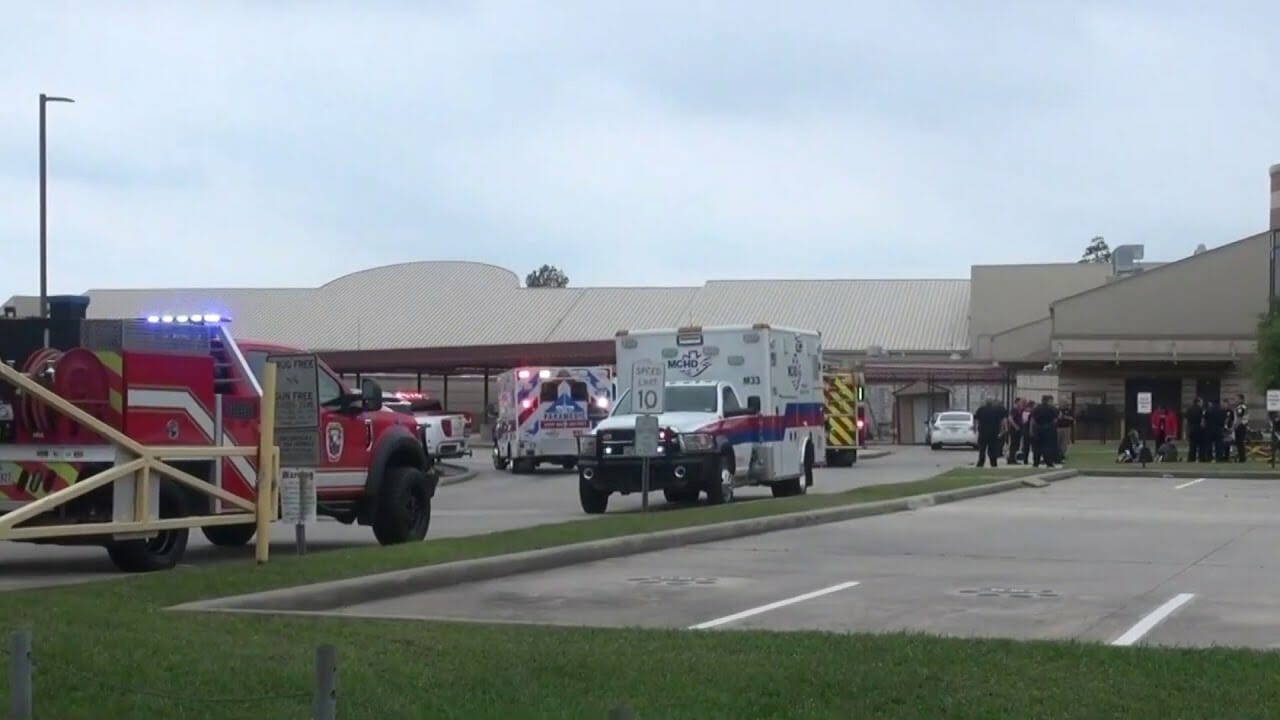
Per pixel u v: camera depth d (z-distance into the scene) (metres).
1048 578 14.66
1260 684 8.29
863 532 19.83
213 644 9.45
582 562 15.91
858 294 86.88
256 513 14.39
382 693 8.00
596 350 61.75
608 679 8.51
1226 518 22.64
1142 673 8.62
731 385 25.86
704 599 13.02
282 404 14.75
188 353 14.47
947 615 12.01
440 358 63.31
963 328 81.88
